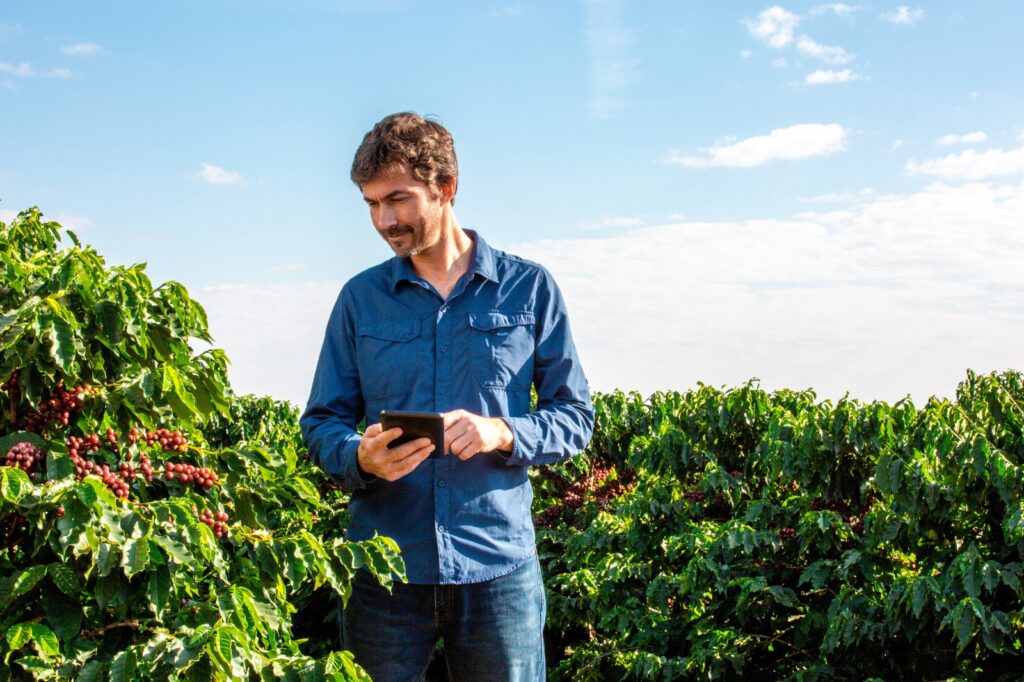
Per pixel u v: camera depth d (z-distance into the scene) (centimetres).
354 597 295
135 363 288
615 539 641
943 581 433
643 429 753
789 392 646
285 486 308
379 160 272
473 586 290
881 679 456
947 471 445
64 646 242
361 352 303
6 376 257
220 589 270
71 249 280
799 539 518
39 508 235
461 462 290
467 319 298
